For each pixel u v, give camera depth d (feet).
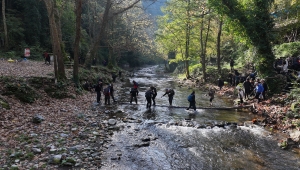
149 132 33.24
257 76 62.64
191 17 96.27
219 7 56.03
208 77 95.86
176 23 106.42
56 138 26.84
